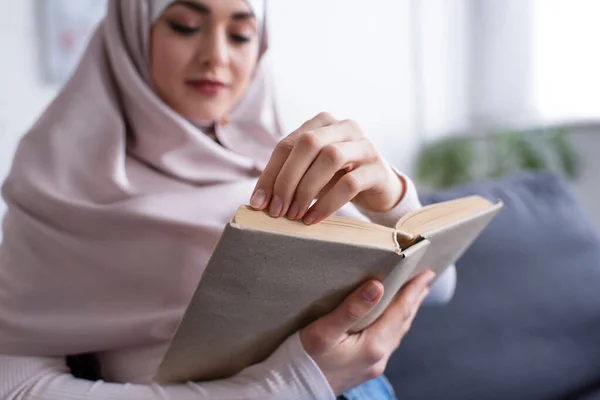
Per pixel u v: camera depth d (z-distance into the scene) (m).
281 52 2.17
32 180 0.85
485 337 1.32
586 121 2.22
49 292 0.83
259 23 0.94
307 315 0.63
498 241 1.40
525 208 1.48
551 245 1.43
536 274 1.39
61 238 0.83
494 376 1.30
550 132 2.30
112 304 0.83
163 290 0.83
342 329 0.61
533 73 2.29
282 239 0.48
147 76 0.92
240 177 0.95
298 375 0.65
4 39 1.69
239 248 0.49
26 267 0.83
